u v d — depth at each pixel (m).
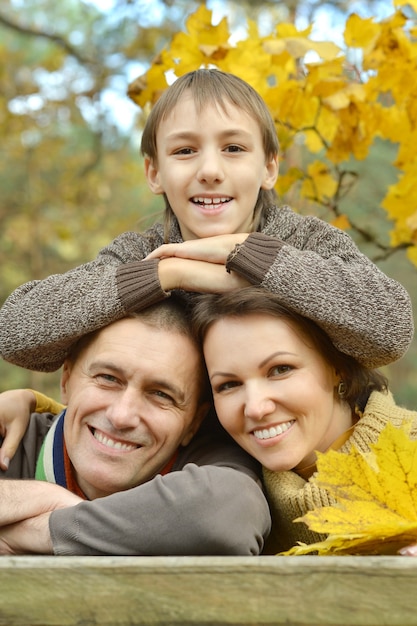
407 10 3.72
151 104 3.15
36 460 2.37
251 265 2.07
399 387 10.13
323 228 2.41
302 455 2.01
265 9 7.02
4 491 1.79
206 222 2.44
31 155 10.06
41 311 2.21
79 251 10.98
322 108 3.22
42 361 2.31
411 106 3.16
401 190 3.31
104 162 10.26
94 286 2.18
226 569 1.27
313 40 3.06
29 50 9.24
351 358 2.13
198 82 2.51
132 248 2.56
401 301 2.11
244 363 1.97
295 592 1.26
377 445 1.59
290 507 1.97
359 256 2.28
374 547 1.54
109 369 2.08
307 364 2.01
